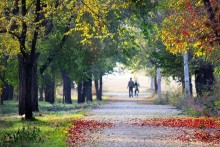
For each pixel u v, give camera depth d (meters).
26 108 42.44
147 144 24.95
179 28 32.53
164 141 26.41
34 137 25.67
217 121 39.84
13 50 41.41
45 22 47.22
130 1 34.41
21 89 50.47
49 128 33.53
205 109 49.38
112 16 47.84
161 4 35.47
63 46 64.25
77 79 77.19
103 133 31.02
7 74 74.44
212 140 26.66
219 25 29.30
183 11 32.94
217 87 53.25
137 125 37.47
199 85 64.50
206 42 30.69
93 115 51.53
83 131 32.22
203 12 31.86
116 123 39.56
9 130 32.25
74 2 40.59
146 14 36.06
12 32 39.91
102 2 41.28
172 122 39.72
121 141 26.38
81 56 65.12
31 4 41.56
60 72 95.31
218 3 29.70
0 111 57.56
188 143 25.34
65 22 52.75
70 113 55.09
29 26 41.19
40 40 55.75
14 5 40.91
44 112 56.25
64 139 26.34
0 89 65.06
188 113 52.22
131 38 62.47
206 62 59.25
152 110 62.47
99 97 117.75
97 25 40.56
